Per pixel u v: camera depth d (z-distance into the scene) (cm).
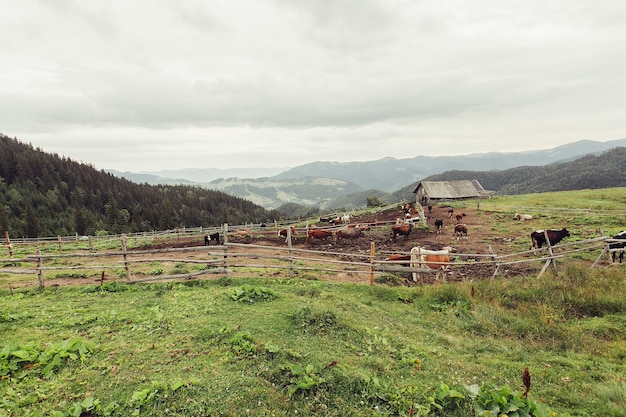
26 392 491
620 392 514
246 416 452
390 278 1331
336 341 688
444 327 835
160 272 1351
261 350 615
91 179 12206
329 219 3950
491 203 4575
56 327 733
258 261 1683
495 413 433
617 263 1305
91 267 1115
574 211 3100
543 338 752
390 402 488
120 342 655
